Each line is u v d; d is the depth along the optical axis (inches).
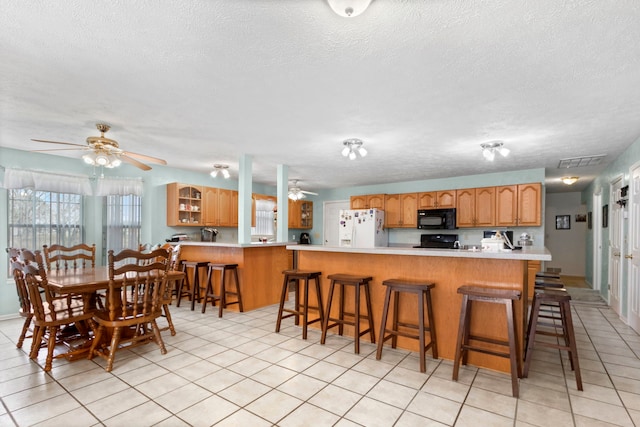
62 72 88.9
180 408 82.3
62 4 61.2
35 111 117.8
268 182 293.9
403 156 185.9
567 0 59.6
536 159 190.5
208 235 248.5
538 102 108.0
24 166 173.2
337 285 143.6
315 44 75.2
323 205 331.6
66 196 189.9
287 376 100.1
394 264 127.7
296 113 120.2
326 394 89.3
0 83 95.0
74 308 122.6
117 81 94.5
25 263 104.8
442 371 104.3
